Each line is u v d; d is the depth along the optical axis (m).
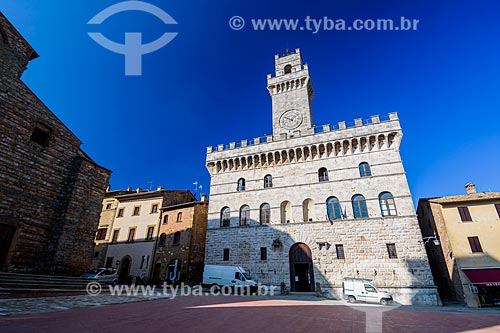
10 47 23.98
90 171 27.98
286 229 34.91
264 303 18.61
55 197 25.31
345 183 34.59
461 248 29.50
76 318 9.27
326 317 12.96
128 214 50.25
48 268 22.66
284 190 37.22
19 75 24.33
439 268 35.59
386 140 34.75
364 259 30.45
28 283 17.69
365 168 34.91
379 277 29.20
